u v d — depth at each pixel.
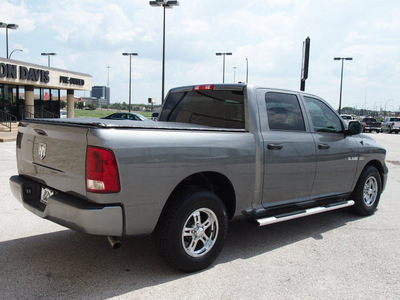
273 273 3.61
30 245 4.14
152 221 3.20
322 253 4.17
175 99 5.10
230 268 3.70
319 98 5.07
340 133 5.19
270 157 4.10
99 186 2.93
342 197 5.31
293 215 4.32
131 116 22.56
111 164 2.92
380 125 41.38
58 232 4.59
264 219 4.05
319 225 5.26
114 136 2.97
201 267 3.57
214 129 3.68
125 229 3.07
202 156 3.47
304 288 3.32
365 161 5.54
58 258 3.81
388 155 15.36
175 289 3.21
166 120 5.14
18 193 3.79
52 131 3.36
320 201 4.91
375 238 4.72
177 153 3.29
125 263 3.73
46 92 30.92
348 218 5.66
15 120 25.78
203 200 3.48
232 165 3.74
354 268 3.78
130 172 3.01
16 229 4.65
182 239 3.39
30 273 3.44
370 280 3.52
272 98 4.35
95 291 3.14
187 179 3.75
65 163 3.22
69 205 3.03
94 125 3.03
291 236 4.75
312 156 4.60
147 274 3.49
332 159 4.91
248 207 4.02
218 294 3.16
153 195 3.16
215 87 4.46
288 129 4.44
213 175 3.86
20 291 3.10
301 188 4.55
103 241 4.32
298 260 3.95
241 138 3.87
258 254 4.09
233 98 4.24
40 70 27.70
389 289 3.35
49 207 3.25
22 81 25.86
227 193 3.93
